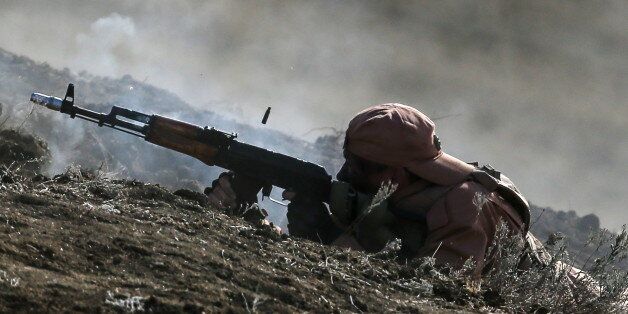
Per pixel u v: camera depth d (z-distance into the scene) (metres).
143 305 11.45
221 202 21.16
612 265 18.30
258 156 21.30
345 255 16.22
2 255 12.09
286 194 21.48
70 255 12.65
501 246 18.97
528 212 21.45
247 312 11.99
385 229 21.00
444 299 15.52
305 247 16.19
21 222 13.42
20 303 10.91
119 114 21.39
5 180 16.61
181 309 11.52
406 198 21.22
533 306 16.80
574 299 17.66
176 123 21.25
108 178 18.27
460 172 21.38
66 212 14.39
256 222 19.14
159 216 15.73
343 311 13.27
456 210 20.55
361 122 21.55
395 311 13.89
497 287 17.25
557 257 17.94
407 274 16.20
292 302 13.08
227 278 13.12
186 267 13.07
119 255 13.01
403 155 21.25
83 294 11.41
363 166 21.55
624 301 17.92
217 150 21.19
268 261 14.58
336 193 21.11
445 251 20.16
